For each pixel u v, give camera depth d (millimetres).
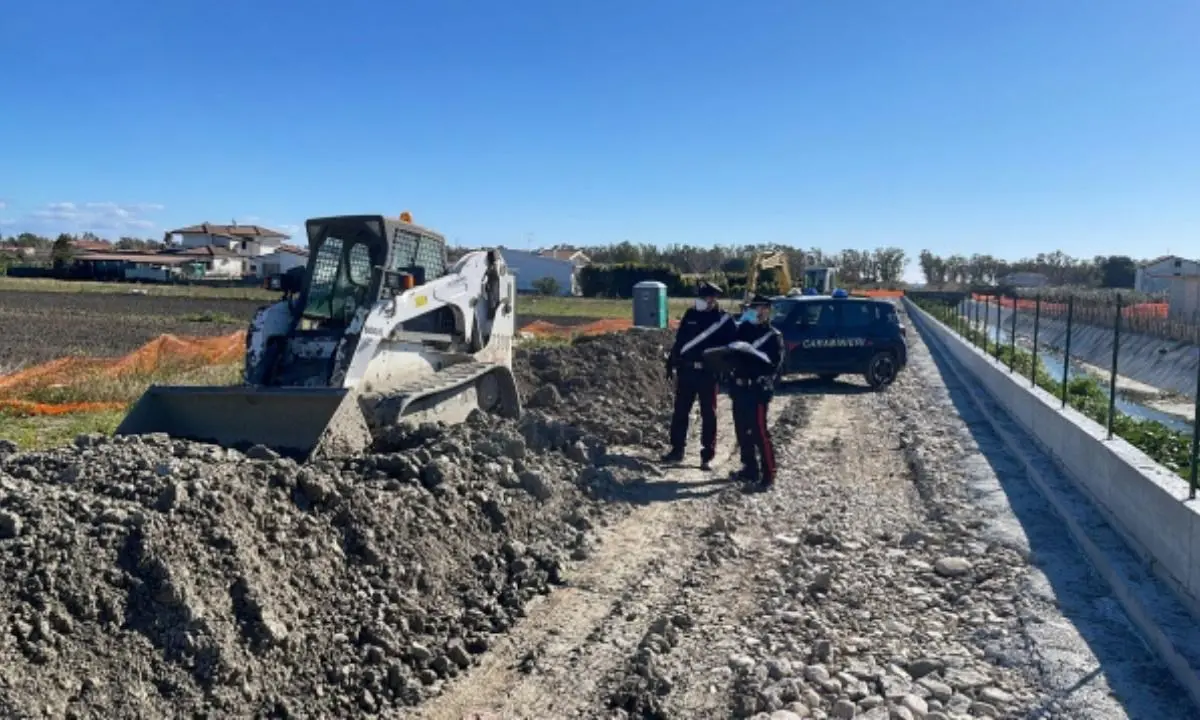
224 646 4633
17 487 5598
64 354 22188
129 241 117062
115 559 4812
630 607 6164
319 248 9812
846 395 16656
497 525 7207
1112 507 7539
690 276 69188
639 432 11641
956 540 7613
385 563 5988
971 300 29547
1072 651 5414
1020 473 10062
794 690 4934
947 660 5352
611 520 8102
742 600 6312
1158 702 4797
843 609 6160
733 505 8656
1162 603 5793
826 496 9094
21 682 3936
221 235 102000
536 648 5523
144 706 4219
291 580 5453
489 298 11273
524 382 14945
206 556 5090
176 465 6078
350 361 8656
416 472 7301
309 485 6262
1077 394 13750
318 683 4855
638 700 4863
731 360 9516
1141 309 40562
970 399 16250
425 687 5035
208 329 31188
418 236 10312
